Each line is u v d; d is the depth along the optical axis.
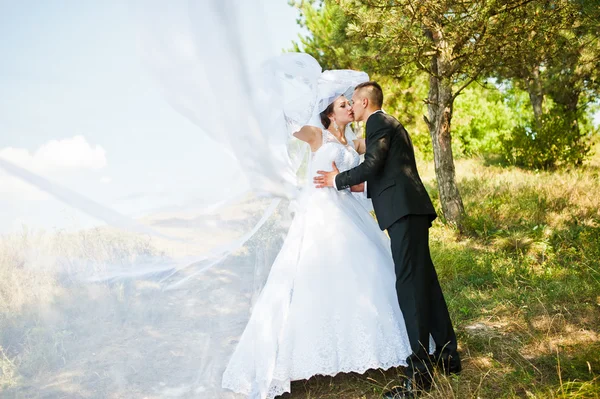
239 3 1.91
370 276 2.94
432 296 2.92
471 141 20.22
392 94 11.88
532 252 5.48
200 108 1.98
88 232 2.02
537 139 12.87
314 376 3.08
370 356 2.79
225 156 2.23
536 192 8.60
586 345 3.11
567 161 12.44
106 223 1.94
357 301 2.87
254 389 2.65
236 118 2.09
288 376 2.74
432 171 13.88
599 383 2.54
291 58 2.59
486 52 6.02
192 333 2.46
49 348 2.00
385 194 2.90
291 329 2.80
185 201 2.15
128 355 2.21
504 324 3.67
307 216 3.08
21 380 1.95
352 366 2.78
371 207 3.46
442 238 6.59
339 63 9.03
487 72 6.62
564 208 7.45
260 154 2.33
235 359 2.67
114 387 2.14
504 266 4.99
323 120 3.28
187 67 1.86
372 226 3.25
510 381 2.81
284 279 2.89
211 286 2.56
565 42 6.18
